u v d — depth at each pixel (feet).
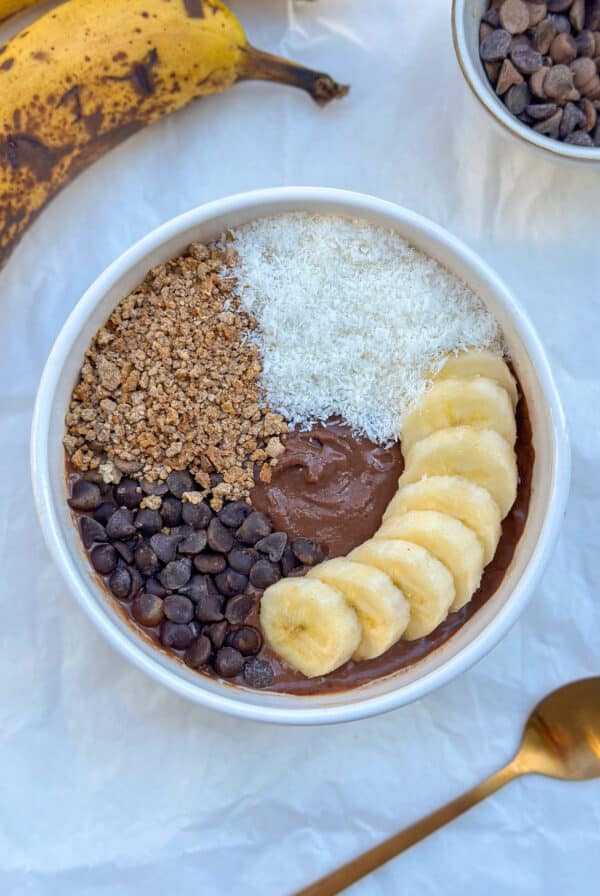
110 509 1.26
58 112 1.26
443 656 1.24
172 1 1.26
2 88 1.24
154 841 1.35
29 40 1.25
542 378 1.23
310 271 1.29
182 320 1.28
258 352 1.30
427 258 1.29
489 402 1.25
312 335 1.28
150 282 1.28
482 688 1.37
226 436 1.28
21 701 1.36
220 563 1.26
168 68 1.28
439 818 1.34
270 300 1.29
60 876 1.34
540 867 1.35
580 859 1.35
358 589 1.21
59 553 1.21
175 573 1.25
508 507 1.25
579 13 1.28
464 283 1.28
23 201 1.29
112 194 1.37
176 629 1.24
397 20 1.38
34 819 1.35
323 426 1.29
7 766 1.35
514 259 1.38
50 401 1.23
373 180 1.38
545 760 1.35
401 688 1.21
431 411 1.27
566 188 1.38
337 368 1.29
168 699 1.36
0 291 1.37
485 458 1.24
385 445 1.29
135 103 1.30
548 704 1.36
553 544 1.21
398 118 1.38
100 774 1.36
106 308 1.27
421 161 1.38
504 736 1.36
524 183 1.38
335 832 1.35
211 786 1.36
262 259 1.30
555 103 1.29
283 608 1.23
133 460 1.26
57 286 1.37
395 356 1.28
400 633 1.22
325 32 1.38
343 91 1.35
